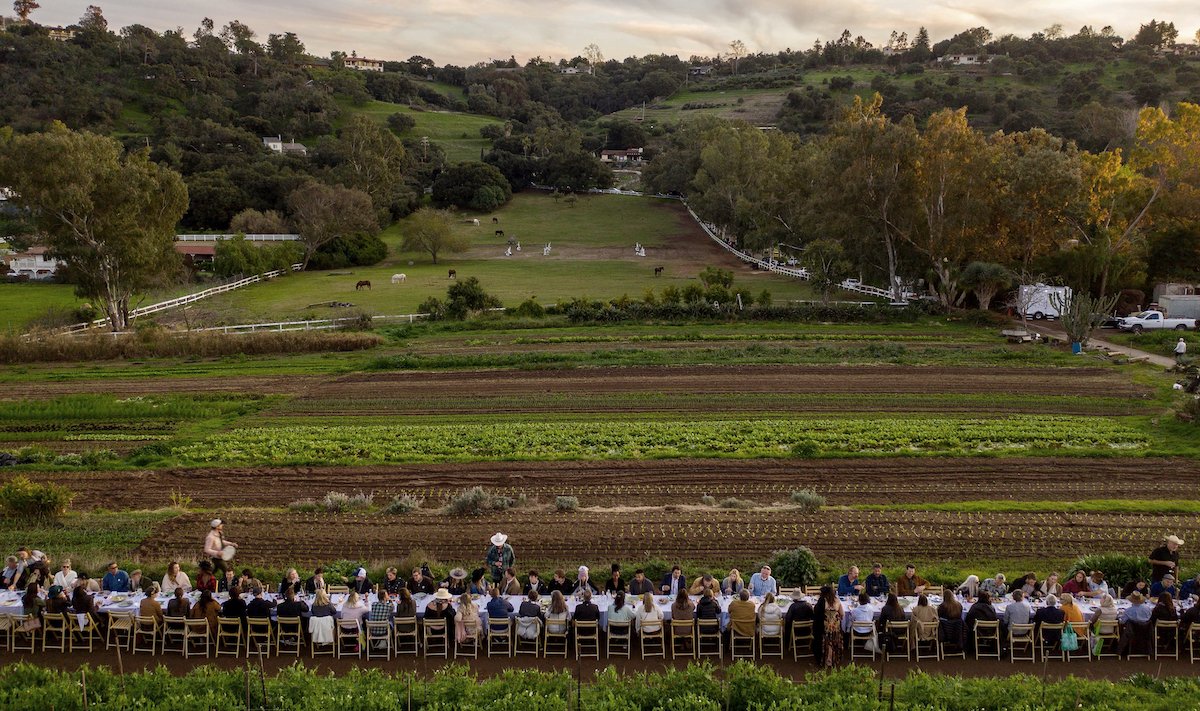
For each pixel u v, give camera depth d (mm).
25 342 53062
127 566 23359
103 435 38156
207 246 107000
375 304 75562
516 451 35594
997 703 15336
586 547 25141
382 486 31766
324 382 48000
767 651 18828
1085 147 150125
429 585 19984
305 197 106188
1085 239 68125
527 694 15273
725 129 130375
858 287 82688
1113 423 38656
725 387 45938
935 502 29344
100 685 15727
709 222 136125
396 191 146250
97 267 59938
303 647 18938
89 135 59250
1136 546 25047
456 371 50438
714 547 25094
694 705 15055
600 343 57844
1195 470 32375
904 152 68125
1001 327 62438
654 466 33656
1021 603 18188
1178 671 17922
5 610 18891
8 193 64250
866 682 16031
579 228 137250
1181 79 192375
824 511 28062
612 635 18547
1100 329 61594
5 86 171000
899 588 20391
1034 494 30094
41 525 26953
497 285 88750
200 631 18547
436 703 15156
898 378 47531
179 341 54594
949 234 68375
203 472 33281
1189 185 67312
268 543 25578
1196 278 69188
